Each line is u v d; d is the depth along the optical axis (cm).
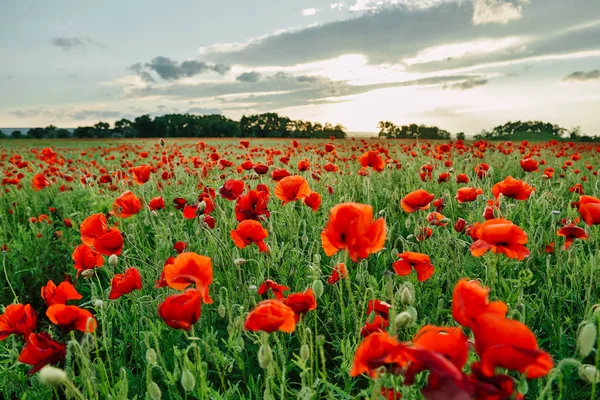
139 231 510
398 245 448
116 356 305
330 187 588
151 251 428
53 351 181
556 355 268
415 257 254
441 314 312
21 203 834
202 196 450
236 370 285
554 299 308
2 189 951
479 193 462
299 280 325
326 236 187
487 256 314
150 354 179
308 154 1124
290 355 293
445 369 104
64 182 952
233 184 384
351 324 300
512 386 112
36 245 542
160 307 181
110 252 283
